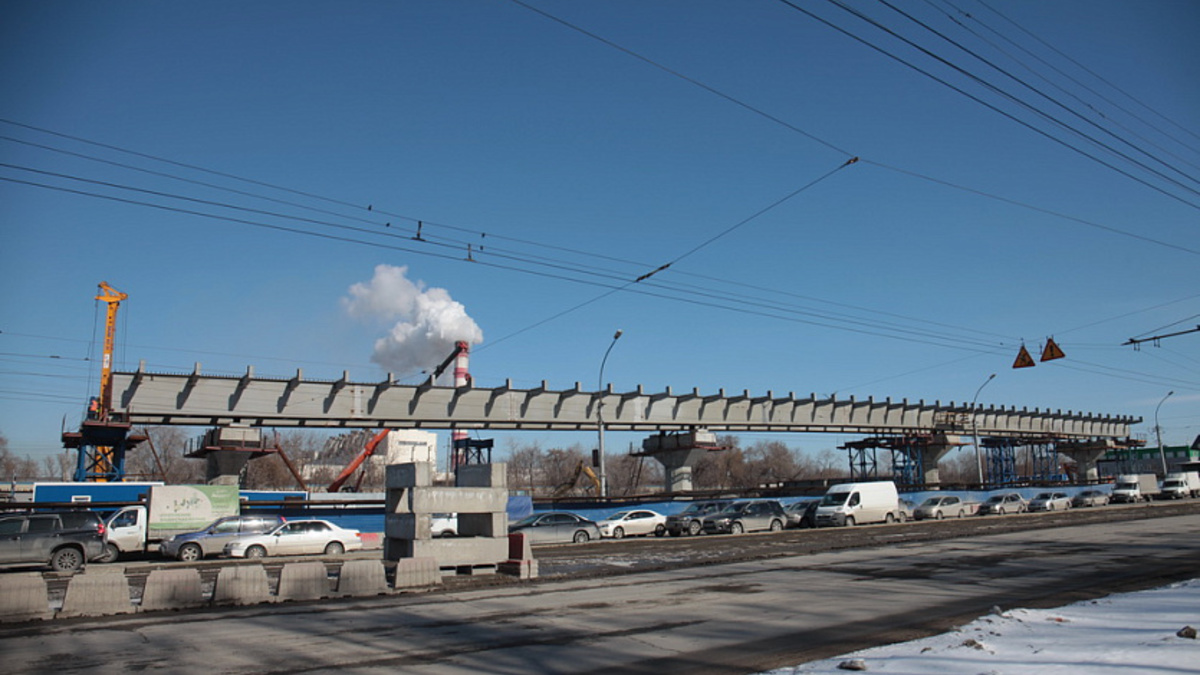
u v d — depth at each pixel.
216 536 27.48
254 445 37.75
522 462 115.88
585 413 45.12
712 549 26.31
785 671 8.11
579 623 12.01
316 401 36.78
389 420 38.66
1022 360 33.00
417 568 16.53
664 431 51.81
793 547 26.17
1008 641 8.94
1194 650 8.06
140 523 29.22
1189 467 90.50
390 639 10.80
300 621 12.34
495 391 41.75
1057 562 19.72
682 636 10.91
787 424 53.91
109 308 66.56
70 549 22.45
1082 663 7.67
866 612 12.73
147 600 13.52
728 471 105.88
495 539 18.59
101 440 46.94
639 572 19.17
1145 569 18.03
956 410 63.69
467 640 10.73
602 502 42.75
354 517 35.69
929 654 8.32
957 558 21.20
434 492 17.84
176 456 93.44
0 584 12.43
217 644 10.50
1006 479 81.00
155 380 33.38
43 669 9.11
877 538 29.44
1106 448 81.00
